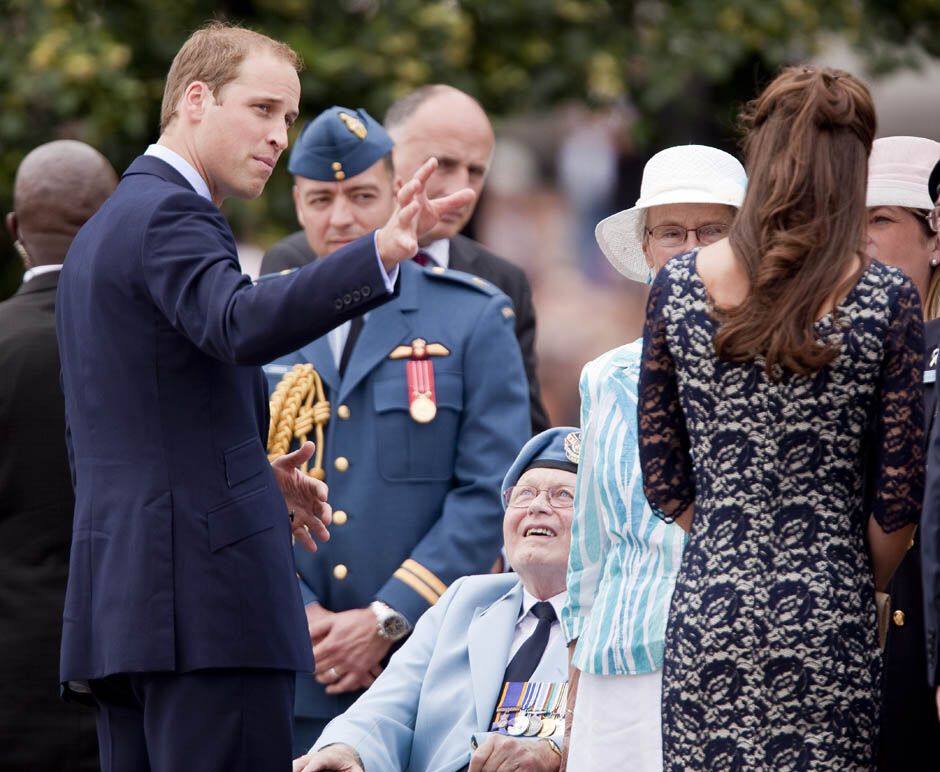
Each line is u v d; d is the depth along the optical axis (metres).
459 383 18.28
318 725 17.78
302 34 28.77
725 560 11.84
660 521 13.48
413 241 12.77
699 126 32.78
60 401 17.28
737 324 11.73
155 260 13.36
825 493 11.79
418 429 18.09
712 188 14.84
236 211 28.53
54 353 17.38
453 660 16.08
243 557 13.57
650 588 13.39
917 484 11.82
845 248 11.70
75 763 17.08
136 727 14.05
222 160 14.18
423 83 28.77
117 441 13.60
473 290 18.75
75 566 13.84
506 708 15.57
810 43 31.17
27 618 17.05
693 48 29.92
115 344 13.59
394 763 15.81
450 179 20.92
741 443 11.86
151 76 28.59
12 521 17.22
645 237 15.41
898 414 11.75
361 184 19.47
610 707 13.37
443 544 17.75
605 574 13.80
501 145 47.62
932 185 15.04
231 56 14.16
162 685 13.45
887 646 13.57
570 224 47.16
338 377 18.39
